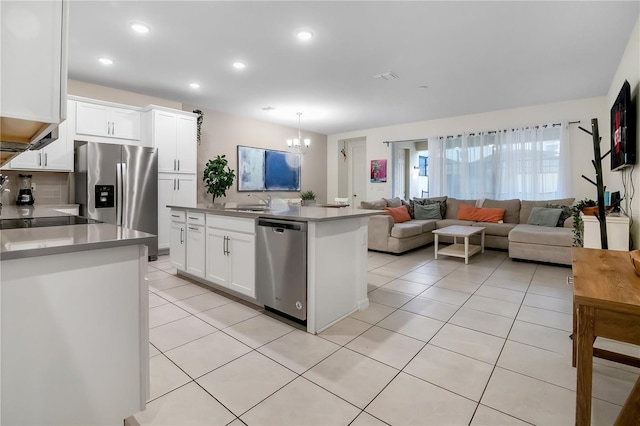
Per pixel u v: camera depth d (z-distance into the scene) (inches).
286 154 286.4
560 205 201.9
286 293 96.3
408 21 110.1
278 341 85.7
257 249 105.2
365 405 60.4
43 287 43.8
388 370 72.1
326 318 94.4
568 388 65.4
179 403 60.6
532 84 175.3
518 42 125.8
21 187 152.4
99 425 49.5
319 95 194.2
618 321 42.8
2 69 40.0
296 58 140.2
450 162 253.6
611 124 158.4
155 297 119.0
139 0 98.0
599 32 118.1
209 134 229.6
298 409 59.2
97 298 48.5
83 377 47.7
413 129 273.3
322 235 92.4
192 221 133.5
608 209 126.6
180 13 105.3
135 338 52.8
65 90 44.2
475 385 66.5
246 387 65.7
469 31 117.2
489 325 96.0
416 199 258.8
